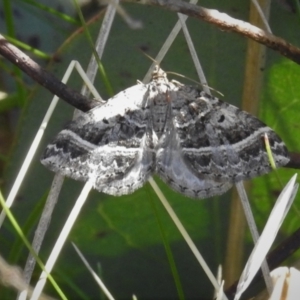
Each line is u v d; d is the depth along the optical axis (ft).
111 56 0.71
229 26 0.65
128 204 0.71
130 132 0.65
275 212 0.64
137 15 0.71
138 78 0.70
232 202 0.71
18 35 0.78
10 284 0.64
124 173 0.65
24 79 0.78
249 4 0.71
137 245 0.71
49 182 0.71
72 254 0.71
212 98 0.66
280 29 0.71
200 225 0.71
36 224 0.71
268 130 0.64
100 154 0.65
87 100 0.66
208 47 0.71
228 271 0.70
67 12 0.78
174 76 0.71
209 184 0.65
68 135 0.64
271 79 0.71
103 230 0.71
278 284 0.65
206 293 0.71
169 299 0.71
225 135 0.65
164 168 0.65
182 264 0.71
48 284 0.71
